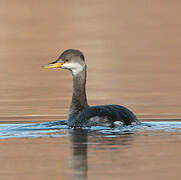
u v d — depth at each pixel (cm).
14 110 1664
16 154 1045
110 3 4841
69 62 1450
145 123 1346
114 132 1224
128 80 2208
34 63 2594
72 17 4125
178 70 2416
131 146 1084
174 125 1318
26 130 1283
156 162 973
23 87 2098
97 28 3716
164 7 4644
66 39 3275
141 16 4247
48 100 1844
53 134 1223
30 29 3672
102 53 2866
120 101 1812
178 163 966
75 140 1152
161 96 1891
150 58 2733
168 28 3744
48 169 948
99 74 2355
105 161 984
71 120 1377
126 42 3216
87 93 1972
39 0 4841
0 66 2541
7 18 4062
